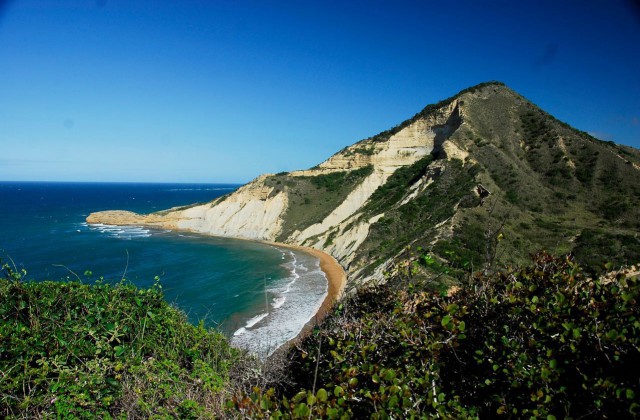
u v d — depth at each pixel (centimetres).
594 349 389
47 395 505
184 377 621
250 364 771
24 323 603
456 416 378
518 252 2786
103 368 558
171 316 824
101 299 709
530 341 409
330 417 354
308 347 639
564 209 3888
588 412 349
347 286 3538
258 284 3766
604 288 471
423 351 466
